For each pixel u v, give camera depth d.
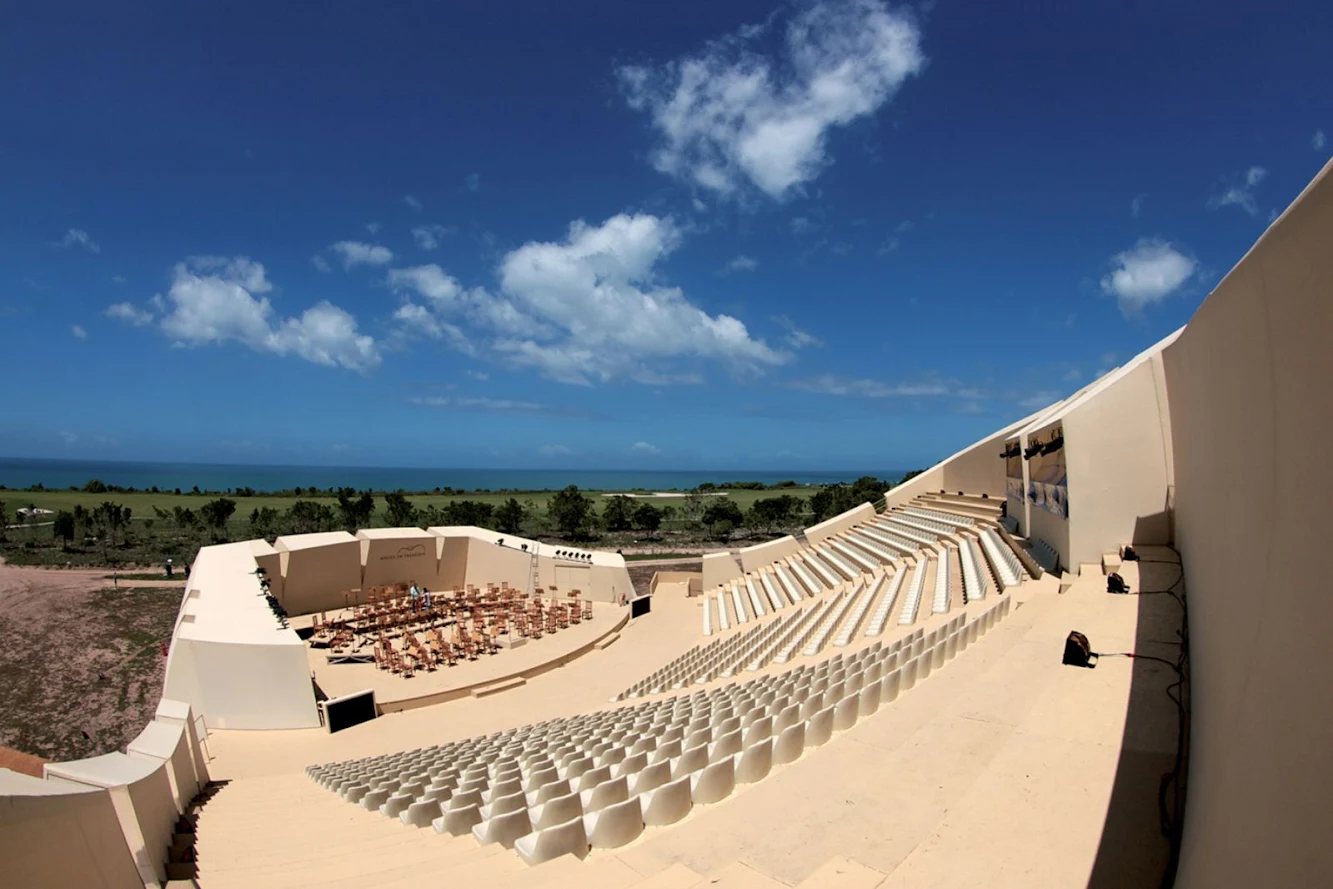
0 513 62.06
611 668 29.55
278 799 14.41
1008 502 27.19
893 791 6.57
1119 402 16.09
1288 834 3.10
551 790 8.84
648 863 6.03
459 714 24.64
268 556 38.31
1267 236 5.05
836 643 16.86
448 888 6.26
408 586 43.22
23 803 5.17
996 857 5.08
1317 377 3.74
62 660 31.77
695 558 60.12
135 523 74.38
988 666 10.15
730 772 7.99
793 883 5.30
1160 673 8.89
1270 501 4.90
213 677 23.25
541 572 42.59
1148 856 5.05
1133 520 15.98
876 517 42.06
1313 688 3.24
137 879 7.35
